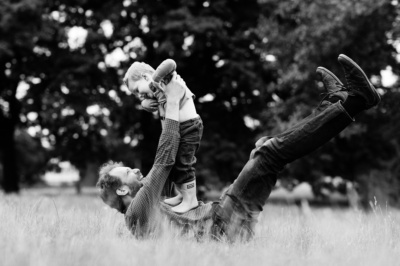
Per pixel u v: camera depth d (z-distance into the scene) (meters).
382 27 17.03
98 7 22.83
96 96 22.06
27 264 2.47
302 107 18.20
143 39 22.31
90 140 25.70
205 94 22.25
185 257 2.75
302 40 17.73
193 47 20.31
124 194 4.06
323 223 6.21
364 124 18.64
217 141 21.06
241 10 22.25
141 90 3.98
